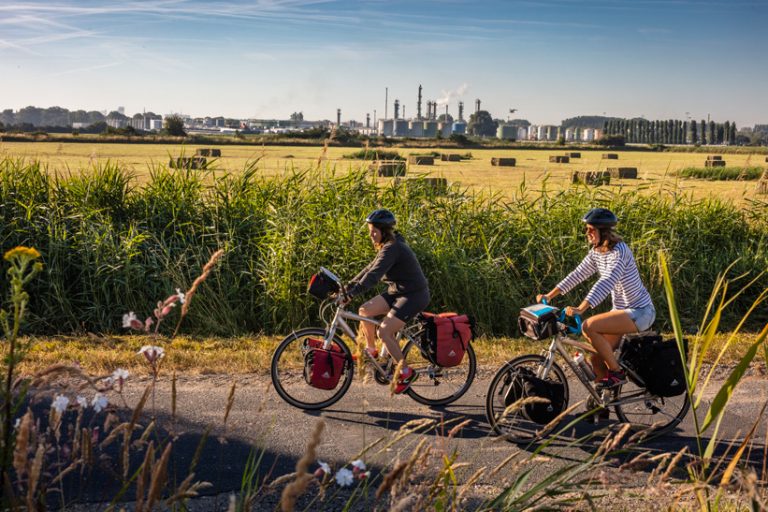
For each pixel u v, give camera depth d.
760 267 10.40
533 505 2.71
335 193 10.29
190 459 4.66
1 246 9.10
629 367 5.46
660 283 10.13
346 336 8.20
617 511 3.83
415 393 6.23
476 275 9.55
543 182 11.30
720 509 3.58
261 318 9.20
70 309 8.84
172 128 118.06
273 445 5.01
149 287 9.13
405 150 93.81
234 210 10.25
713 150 127.81
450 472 2.53
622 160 71.31
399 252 5.85
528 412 5.17
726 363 7.50
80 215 9.71
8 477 2.03
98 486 4.07
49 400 5.23
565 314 5.34
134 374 6.55
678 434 5.57
